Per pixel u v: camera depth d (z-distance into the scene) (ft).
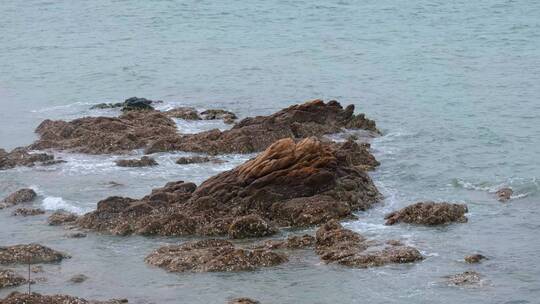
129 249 152.35
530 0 458.91
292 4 459.32
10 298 127.24
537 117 239.71
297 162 169.89
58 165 203.21
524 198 174.29
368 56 332.19
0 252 147.43
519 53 333.21
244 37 377.30
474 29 385.91
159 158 206.69
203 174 194.90
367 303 128.88
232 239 155.43
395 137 223.30
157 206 165.68
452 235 154.40
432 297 130.00
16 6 478.18
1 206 176.55
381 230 157.07
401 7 447.01
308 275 138.41
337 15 428.97
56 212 170.50
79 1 486.79
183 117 242.99
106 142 214.69
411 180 188.24
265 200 164.45
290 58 330.75
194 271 140.97
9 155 207.92
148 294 133.39
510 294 130.41
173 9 451.94
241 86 287.48
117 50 354.74
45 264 146.20
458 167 196.44
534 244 150.20
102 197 180.75
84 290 135.44
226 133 214.90
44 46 367.25
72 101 274.57
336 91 277.85
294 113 223.92
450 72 301.22
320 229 154.40
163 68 318.24
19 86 295.69
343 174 173.47
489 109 249.96
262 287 134.51
